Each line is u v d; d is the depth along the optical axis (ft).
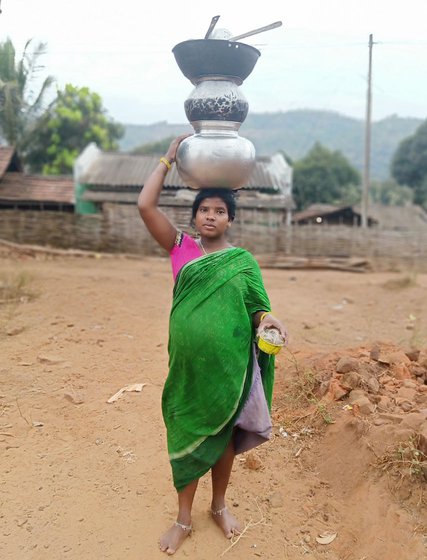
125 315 21.06
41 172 71.41
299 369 13.79
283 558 8.12
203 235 7.66
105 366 14.88
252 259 7.59
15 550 8.06
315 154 118.32
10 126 33.12
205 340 7.18
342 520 8.94
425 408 10.66
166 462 10.28
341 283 34.86
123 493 9.37
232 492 9.51
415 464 9.04
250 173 7.88
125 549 8.13
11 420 11.55
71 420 11.72
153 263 44.19
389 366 13.24
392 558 7.97
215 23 8.09
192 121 7.92
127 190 64.54
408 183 113.60
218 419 7.43
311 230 48.91
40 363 14.82
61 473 9.85
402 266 48.65
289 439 11.11
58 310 20.90
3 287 23.58
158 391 13.24
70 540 8.29
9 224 46.75
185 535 8.24
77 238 47.55
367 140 49.06
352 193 111.75
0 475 9.66
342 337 20.06
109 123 85.05
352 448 10.09
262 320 7.30
